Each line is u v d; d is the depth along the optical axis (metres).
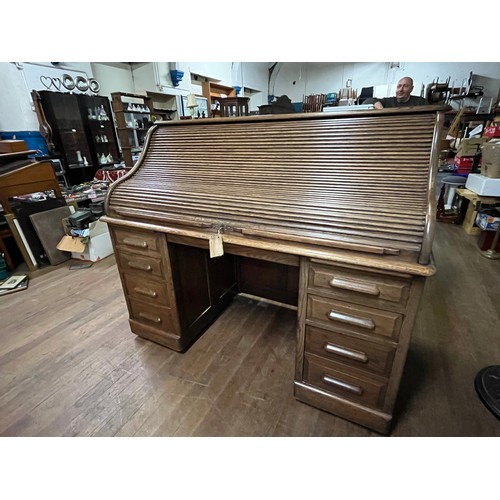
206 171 1.39
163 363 1.59
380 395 1.13
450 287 2.28
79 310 2.09
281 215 1.07
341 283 1.00
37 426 1.26
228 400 1.36
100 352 1.68
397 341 1.00
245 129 1.39
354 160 1.11
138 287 1.60
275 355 1.63
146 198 1.38
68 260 2.97
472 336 1.74
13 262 2.90
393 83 7.48
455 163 3.63
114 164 4.96
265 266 2.03
